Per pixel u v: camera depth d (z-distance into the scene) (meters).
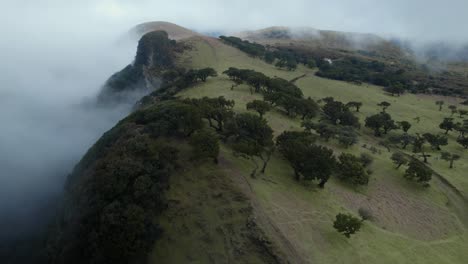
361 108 153.38
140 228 49.75
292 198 61.22
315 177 70.69
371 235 58.66
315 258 47.06
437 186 87.12
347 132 104.88
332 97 158.00
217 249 47.81
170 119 76.44
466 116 149.00
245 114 84.31
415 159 102.38
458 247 65.12
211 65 193.00
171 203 56.28
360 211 64.75
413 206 75.94
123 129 82.62
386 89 193.25
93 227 55.66
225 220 51.16
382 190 79.56
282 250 45.47
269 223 50.28
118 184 56.75
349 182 78.25
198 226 51.84
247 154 66.19
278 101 117.12
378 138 120.50
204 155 62.47
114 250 49.53
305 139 79.38
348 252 51.09
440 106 161.38
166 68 184.38
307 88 177.00
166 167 61.75
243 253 46.12
